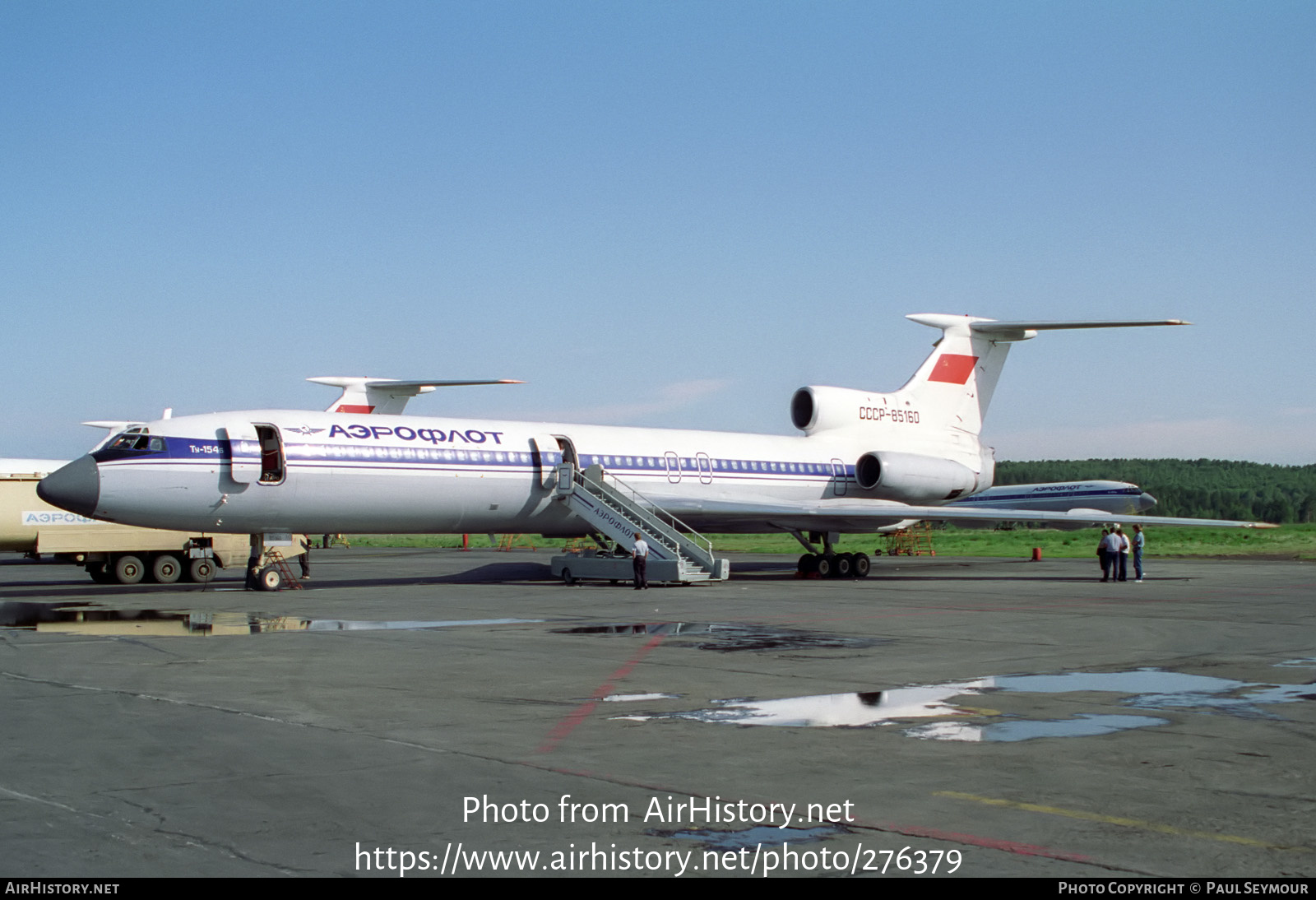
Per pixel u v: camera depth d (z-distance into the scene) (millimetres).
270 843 7473
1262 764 9742
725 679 14648
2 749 10164
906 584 35688
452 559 59000
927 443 43125
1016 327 42188
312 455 30406
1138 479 193125
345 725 11383
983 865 7105
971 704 12773
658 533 34250
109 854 7207
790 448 41688
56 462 49375
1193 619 23531
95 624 21828
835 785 8977
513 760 9805
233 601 27766
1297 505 174625
